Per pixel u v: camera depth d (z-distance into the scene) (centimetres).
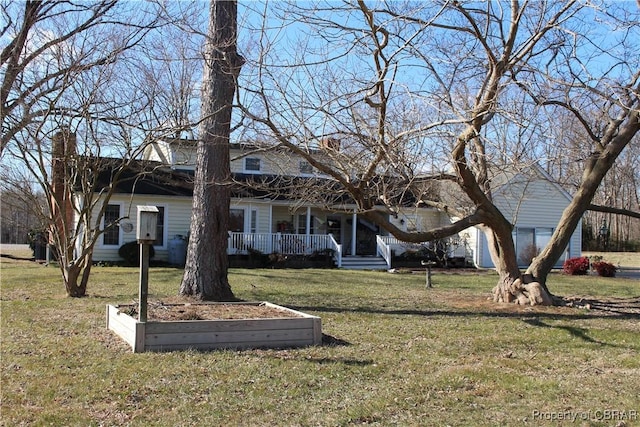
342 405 507
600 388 582
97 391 531
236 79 823
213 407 495
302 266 2377
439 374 624
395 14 803
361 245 2750
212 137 1098
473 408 509
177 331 709
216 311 872
